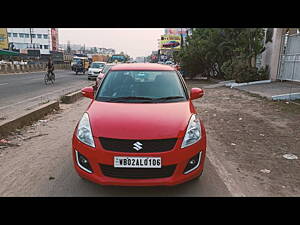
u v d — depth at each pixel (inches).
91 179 118.2
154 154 113.0
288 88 482.6
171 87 167.5
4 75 994.7
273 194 128.2
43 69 1594.5
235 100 425.7
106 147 115.8
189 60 923.4
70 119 282.8
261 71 621.3
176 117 129.5
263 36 605.6
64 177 141.6
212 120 288.8
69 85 693.9
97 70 888.3
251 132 239.6
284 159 174.7
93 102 153.8
